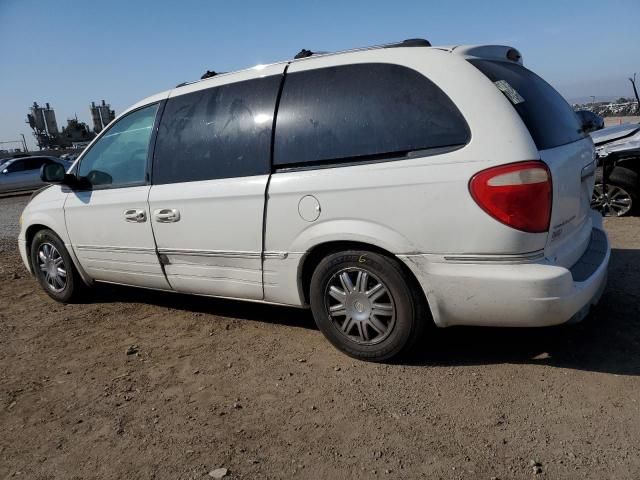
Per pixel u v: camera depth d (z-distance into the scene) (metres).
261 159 3.53
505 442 2.54
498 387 3.02
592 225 3.84
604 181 7.17
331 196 3.20
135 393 3.29
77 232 4.72
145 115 4.27
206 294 4.06
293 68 3.54
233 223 3.65
